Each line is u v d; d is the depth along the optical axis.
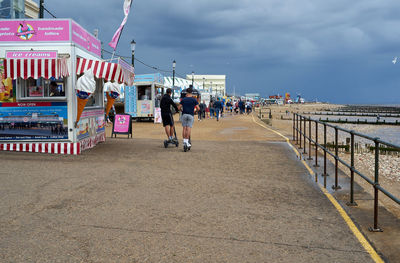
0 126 10.02
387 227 4.68
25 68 8.96
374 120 60.94
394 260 3.70
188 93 11.16
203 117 36.03
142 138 15.28
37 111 9.98
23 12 20.14
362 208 5.55
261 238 4.24
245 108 55.28
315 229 4.57
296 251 3.88
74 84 9.90
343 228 4.62
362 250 3.92
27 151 10.03
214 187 6.70
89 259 3.60
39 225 4.54
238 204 5.64
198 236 4.27
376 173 4.59
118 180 7.08
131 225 4.60
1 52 9.71
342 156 16.30
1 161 8.66
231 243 4.07
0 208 5.19
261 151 11.31
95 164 8.67
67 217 4.86
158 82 28.50
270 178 7.60
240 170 8.38
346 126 45.56
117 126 15.13
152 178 7.32
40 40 9.66
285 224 4.75
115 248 3.88
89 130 11.44
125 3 10.80
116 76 9.81
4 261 3.52
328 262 3.62
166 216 4.98
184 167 8.58
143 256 3.69
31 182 6.75
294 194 6.34
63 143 10.02
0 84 9.90
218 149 11.62
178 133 18.31
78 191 6.20
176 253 3.78
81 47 10.40
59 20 9.62
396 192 9.70
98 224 4.62
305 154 11.00
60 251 3.78
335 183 6.80
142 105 27.59
